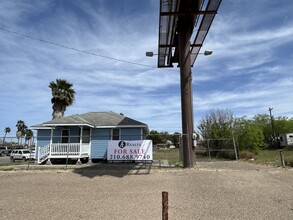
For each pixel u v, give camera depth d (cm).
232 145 2697
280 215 585
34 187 944
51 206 673
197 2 1423
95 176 1188
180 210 629
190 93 1511
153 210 628
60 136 2108
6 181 1082
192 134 1462
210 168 1416
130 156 1612
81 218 571
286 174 1187
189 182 1008
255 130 2800
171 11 1397
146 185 960
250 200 727
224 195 791
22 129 7706
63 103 3059
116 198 758
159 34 1645
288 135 4512
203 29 1546
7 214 604
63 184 999
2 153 4084
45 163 2009
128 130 2227
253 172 1245
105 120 2317
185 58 1532
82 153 2056
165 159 2284
